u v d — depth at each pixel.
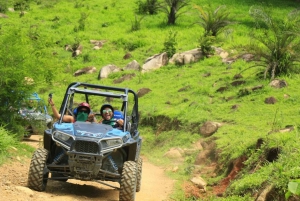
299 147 12.39
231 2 53.69
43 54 18.70
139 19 49.91
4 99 17.77
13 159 14.48
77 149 11.19
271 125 18.94
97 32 47.72
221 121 21.48
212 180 15.72
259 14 27.19
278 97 23.08
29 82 17.81
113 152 12.02
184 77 32.25
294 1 55.72
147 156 21.58
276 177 10.80
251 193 11.54
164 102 27.44
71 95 13.48
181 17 50.09
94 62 39.97
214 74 31.27
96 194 12.47
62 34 47.34
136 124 13.23
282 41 26.55
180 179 16.34
